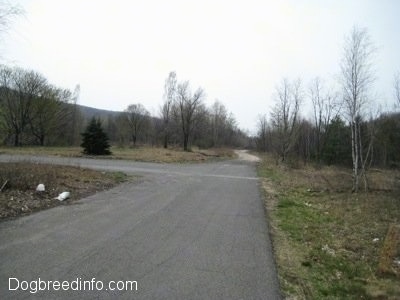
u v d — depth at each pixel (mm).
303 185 18344
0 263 5238
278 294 4828
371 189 17188
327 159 42531
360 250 7418
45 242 6320
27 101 49250
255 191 15219
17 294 4309
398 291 5258
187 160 34094
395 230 8070
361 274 5961
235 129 108750
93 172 16188
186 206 10555
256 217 9727
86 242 6465
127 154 34062
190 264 5699
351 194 15594
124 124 68375
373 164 35062
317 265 6215
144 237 7016
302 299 4793
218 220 9016
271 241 7465
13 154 27984
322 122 44781
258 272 5578
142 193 12453
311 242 7688
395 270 6164
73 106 58219
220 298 4559
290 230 8617
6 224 7320
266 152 66938
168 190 13562
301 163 37219
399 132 32000
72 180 13062
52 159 24469
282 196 14438
